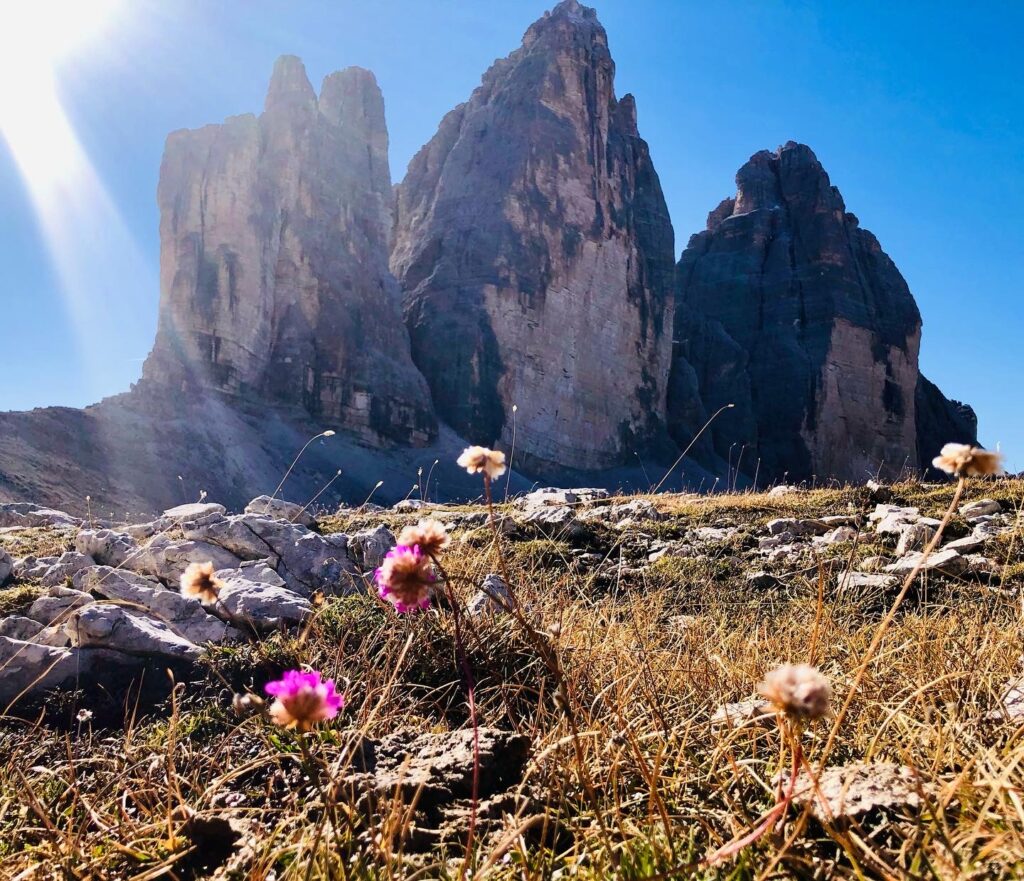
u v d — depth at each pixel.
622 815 2.45
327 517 13.66
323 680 4.29
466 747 2.91
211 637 5.43
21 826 3.00
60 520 16.77
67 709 4.59
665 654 4.67
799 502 14.36
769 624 6.64
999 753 2.52
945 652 4.08
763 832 1.83
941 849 1.88
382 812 2.42
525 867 2.10
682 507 14.46
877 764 2.48
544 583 7.26
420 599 1.84
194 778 3.29
